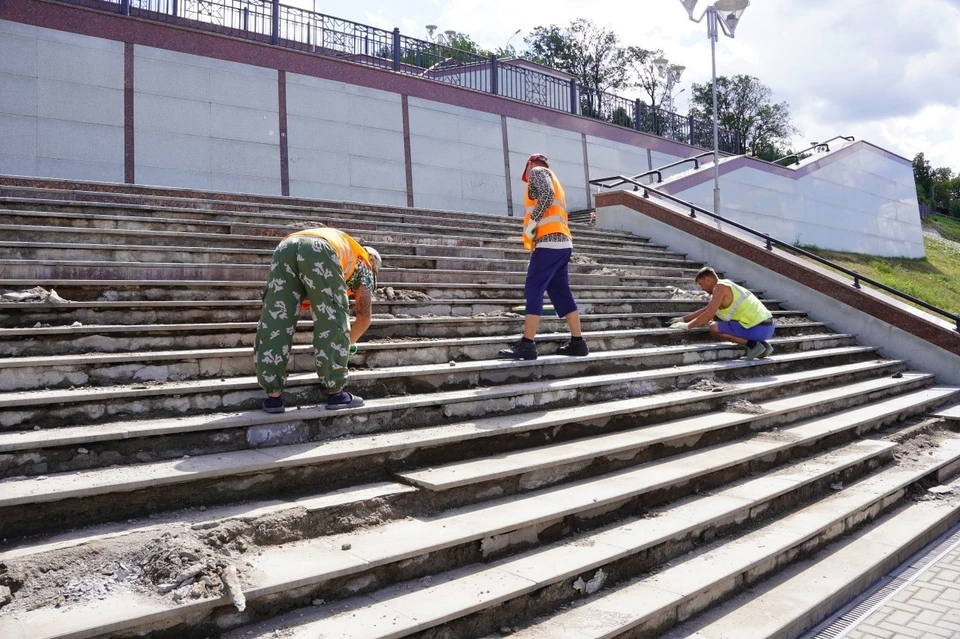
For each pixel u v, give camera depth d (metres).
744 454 5.36
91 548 2.86
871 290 10.50
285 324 4.16
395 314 6.25
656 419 5.78
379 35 16.02
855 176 22.92
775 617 3.69
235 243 6.82
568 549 3.76
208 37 12.80
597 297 8.53
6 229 5.59
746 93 40.22
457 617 2.97
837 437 6.55
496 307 7.09
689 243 12.01
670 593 3.61
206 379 4.48
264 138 13.39
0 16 10.85
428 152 15.85
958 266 25.92
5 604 2.52
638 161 21.11
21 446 3.28
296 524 3.35
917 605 4.16
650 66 37.81
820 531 4.75
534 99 19.41
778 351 8.56
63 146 11.28
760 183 19.38
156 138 12.17
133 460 3.58
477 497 4.04
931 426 7.70
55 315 4.59
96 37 11.66
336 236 4.49
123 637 2.46
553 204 6.01
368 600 3.04
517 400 5.27
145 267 5.40
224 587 2.73
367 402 4.59
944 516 5.57
